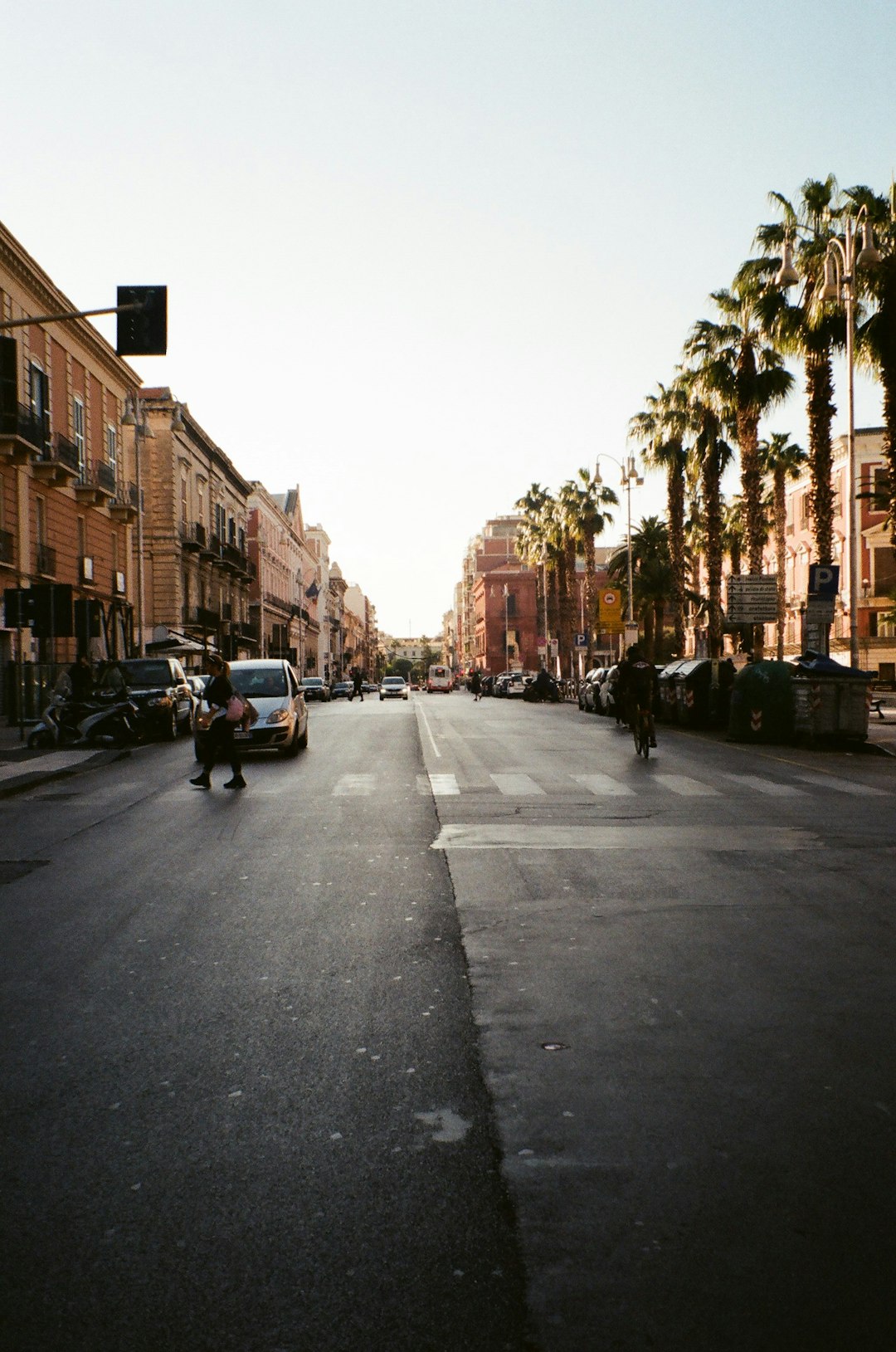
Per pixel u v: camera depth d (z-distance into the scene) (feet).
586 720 109.40
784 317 92.79
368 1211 11.03
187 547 179.42
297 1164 12.09
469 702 195.93
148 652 148.46
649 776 52.54
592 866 29.66
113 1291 9.69
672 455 147.74
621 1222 10.79
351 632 559.79
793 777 51.85
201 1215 10.98
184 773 57.16
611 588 192.54
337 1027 16.79
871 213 83.92
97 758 65.46
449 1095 14.06
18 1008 17.88
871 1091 14.12
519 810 40.73
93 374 129.80
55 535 116.37
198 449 189.98
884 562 185.98
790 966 19.93
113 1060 15.47
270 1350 8.87
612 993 18.43
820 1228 10.67
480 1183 11.62
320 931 22.70
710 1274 9.88
